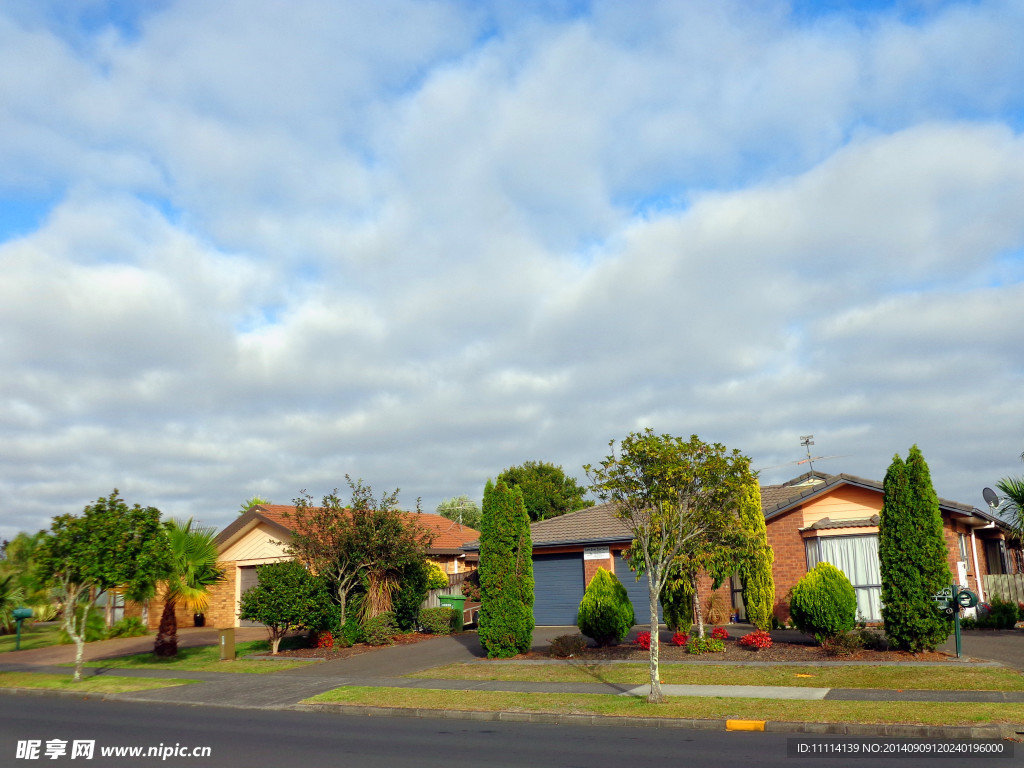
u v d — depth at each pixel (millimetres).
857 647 16359
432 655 20250
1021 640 18188
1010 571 30734
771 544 23625
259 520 30516
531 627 19078
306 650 22172
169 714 14492
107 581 18609
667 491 13570
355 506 23266
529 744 10703
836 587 17016
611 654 18250
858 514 22688
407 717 13477
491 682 15805
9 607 28062
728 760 9359
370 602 23344
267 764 9828
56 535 18719
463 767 9359
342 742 11211
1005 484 21953
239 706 15008
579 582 26641
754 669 15602
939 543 16141
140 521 19500
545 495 57438
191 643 25734
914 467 16453
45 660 23672
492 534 19406
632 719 12062
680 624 19422
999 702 11805
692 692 13695
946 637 16031
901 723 10742
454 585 29109
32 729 12977
